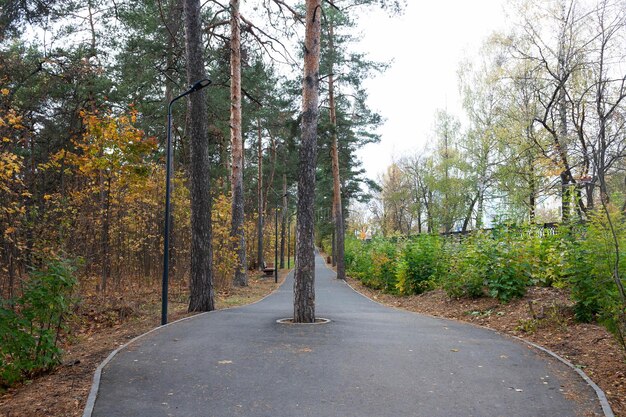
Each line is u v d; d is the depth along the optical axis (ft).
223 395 18.61
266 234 160.66
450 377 21.03
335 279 107.34
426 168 136.87
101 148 45.06
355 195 150.71
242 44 72.69
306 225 36.37
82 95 67.97
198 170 44.47
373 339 28.86
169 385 19.80
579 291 30.04
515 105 79.77
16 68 58.75
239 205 80.02
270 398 18.30
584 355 24.62
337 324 34.71
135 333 33.04
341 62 90.63
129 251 56.13
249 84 87.10
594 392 19.04
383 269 72.43
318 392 18.98
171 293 57.06
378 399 18.24
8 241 34.76
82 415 16.62
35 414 16.90
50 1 52.31
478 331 32.35
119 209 49.88
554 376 21.18
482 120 100.07
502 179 80.02
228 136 89.45
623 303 21.59
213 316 39.40
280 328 32.68
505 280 40.01
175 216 61.41
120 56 66.59
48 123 75.20
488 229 47.60
